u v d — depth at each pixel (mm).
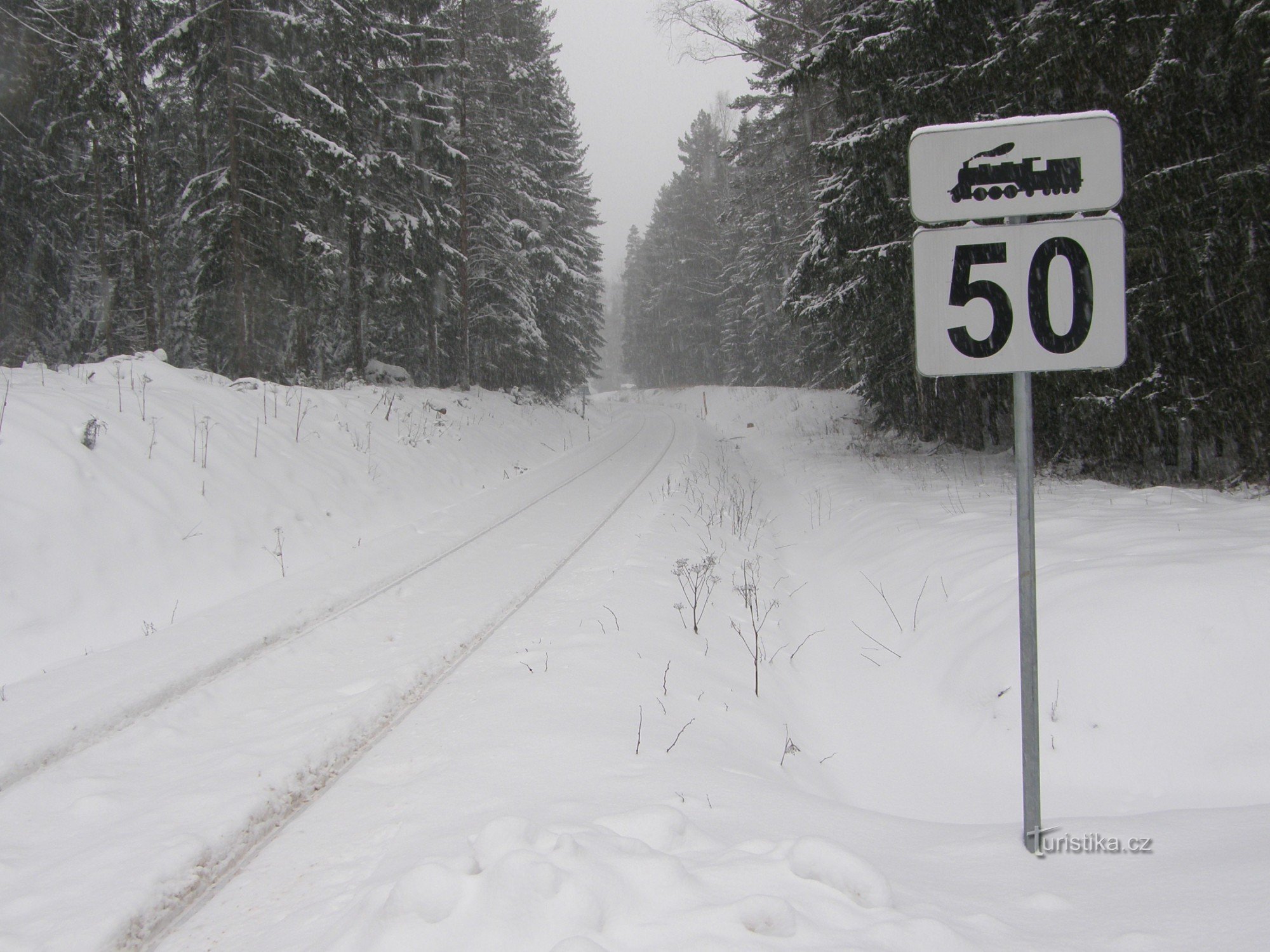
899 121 11914
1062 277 2973
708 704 5133
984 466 13711
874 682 5953
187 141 21594
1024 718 2994
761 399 38438
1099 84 9719
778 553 10406
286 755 4152
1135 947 2125
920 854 2994
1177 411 9477
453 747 4254
